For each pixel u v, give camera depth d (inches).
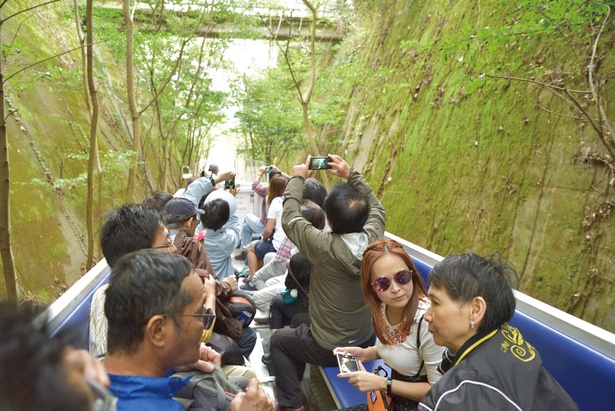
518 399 41.3
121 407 39.7
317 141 469.4
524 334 70.9
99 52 342.6
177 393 49.3
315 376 117.5
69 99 282.7
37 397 18.6
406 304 67.3
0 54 95.6
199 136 437.7
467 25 103.7
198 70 282.7
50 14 293.1
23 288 166.7
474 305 47.4
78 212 231.8
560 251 137.1
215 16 268.7
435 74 262.1
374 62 373.4
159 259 44.8
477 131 197.6
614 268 119.1
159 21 264.8
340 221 86.2
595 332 61.1
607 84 133.3
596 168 133.1
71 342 23.4
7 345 19.9
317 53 446.3
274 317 127.6
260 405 46.2
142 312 41.9
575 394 61.2
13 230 177.8
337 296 88.7
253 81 380.8
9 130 204.5
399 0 368.2
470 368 44.0
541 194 151.9
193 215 105.4
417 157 251.8
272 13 378.9
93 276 90.3
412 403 68.2
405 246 118.2
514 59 178.1
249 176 406.3
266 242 175.0
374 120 350.0
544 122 158.2
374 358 85.6
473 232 180.5
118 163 175.2
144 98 330.0
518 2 95.7
